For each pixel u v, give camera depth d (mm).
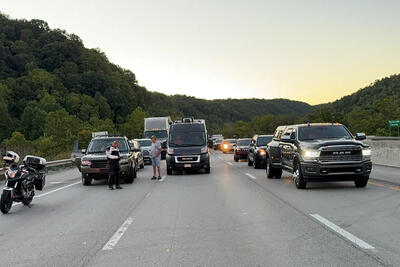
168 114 168125
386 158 23562
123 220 8906
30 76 120750
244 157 31703
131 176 17422
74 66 132750
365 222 7957
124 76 159625
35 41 140750
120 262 5746
